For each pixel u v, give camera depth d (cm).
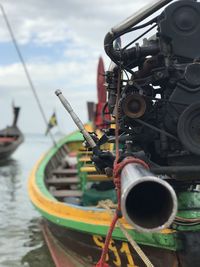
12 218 1142
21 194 1609
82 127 404
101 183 915
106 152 386
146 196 265
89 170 859
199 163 382
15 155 4319
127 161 294
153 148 409
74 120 407
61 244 725
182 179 371
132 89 400
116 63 404
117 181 297
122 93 410
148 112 388
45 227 975
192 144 356
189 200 435
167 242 421
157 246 439
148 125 384
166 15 378
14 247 862
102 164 387
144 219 252
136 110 378
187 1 378
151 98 391
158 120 392
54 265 720
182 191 444
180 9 379
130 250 480
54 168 1298
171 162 387
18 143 3203
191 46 380
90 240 568
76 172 1227
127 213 246
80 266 626
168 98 388
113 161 371
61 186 1100
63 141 1579
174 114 378
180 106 377
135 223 246
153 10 377
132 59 406
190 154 378
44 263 764
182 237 410
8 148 3045
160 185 248
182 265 422
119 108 397
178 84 379
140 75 405
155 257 455
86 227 550
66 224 612
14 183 1986
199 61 380
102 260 353
